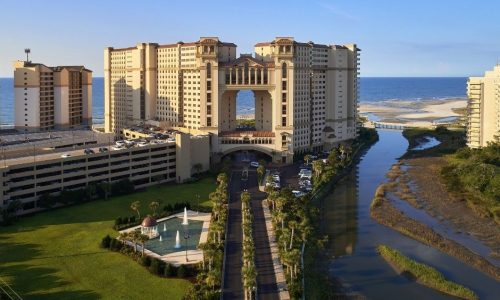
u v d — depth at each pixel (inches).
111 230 7608.3
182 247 7007.9
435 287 6146.7
